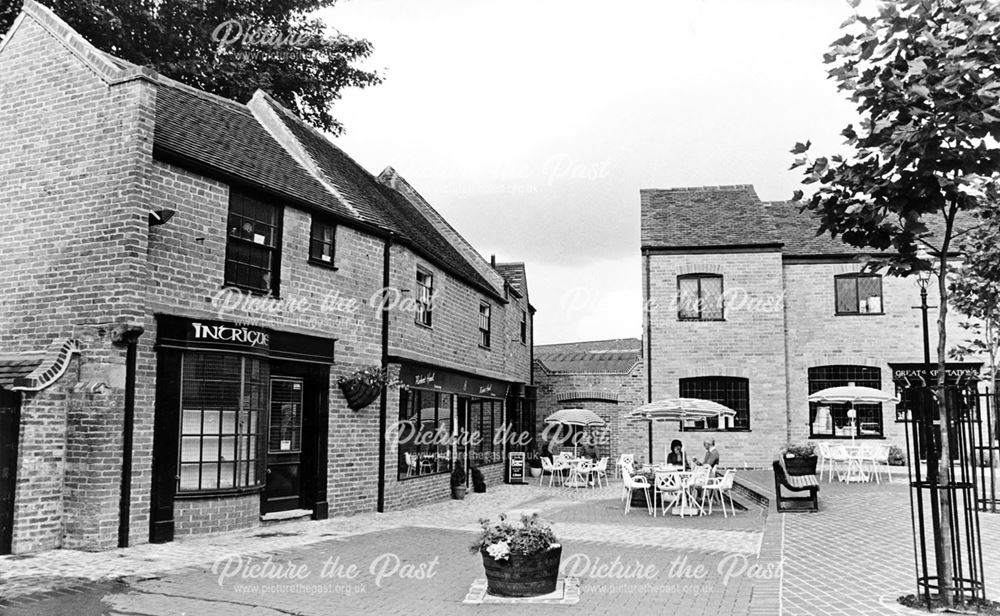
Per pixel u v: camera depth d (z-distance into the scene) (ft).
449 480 64.18
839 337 76.02
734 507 53.78
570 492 70.64
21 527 33.37
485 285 76.18
